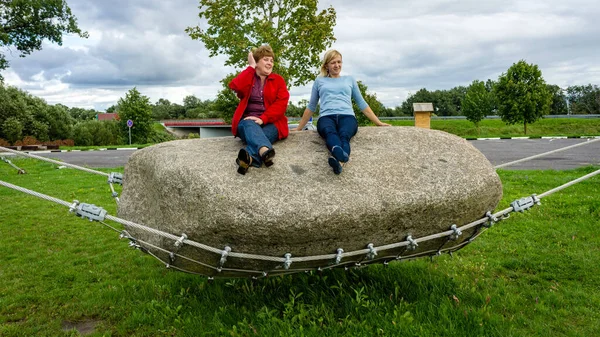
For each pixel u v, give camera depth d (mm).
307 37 15398
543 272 4820
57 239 6684
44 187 11195
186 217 3201
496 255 5422
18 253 6008
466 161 3646
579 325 3650
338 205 3109
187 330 3627
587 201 7652
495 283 4492
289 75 15781
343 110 4062
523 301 4090
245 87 3830
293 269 3611
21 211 8477
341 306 3906
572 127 44906
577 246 5543
